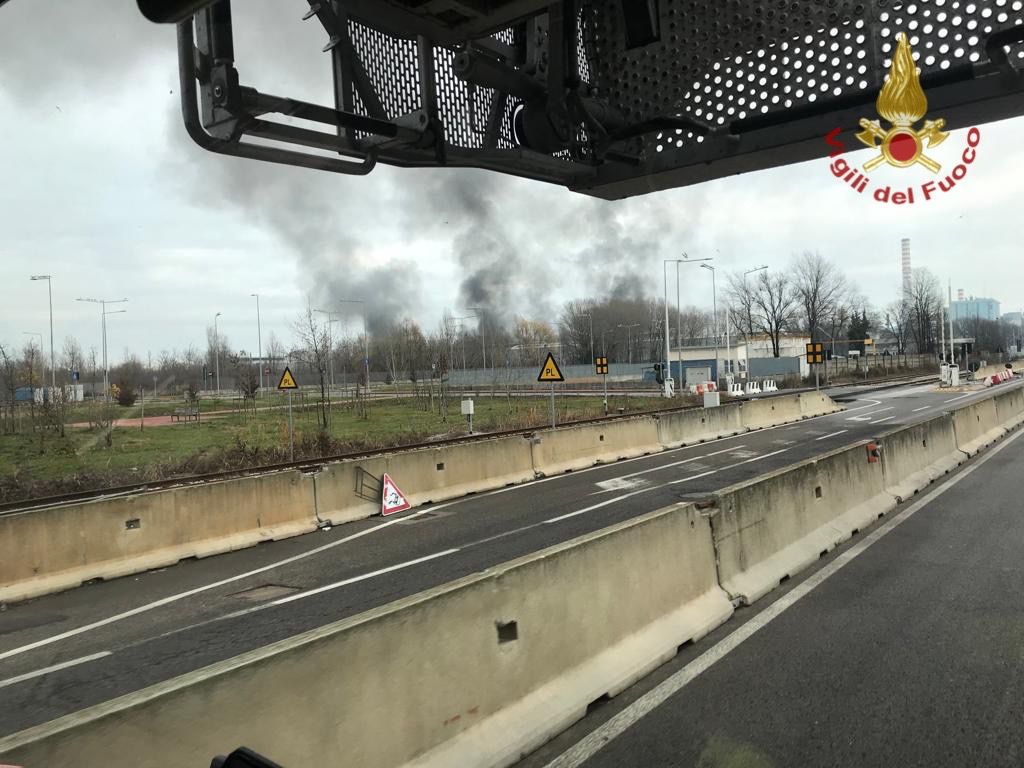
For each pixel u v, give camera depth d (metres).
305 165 5.11
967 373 55.22
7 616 7.49
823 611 6.11
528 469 15.48
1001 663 4.91
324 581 8.15
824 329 94.94
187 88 4.27
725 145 6.30
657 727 4.19
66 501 14.20
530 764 3.83
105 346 56.84
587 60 6.84
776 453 17.88
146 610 7.46
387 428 30.67
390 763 3.40
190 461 19.39
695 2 6.33
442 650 3.76
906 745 3.89
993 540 8.30
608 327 100.69
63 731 2.46
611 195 7.60
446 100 5.82
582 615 4.70
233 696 2.91
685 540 5.94
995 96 5.25
